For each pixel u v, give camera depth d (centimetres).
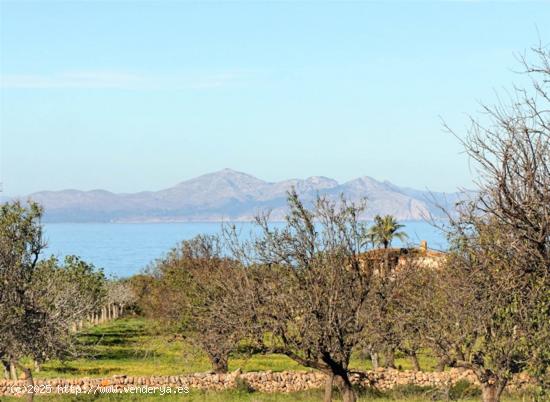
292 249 2433
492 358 1775
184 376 4316
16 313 2631
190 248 5309
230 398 4022
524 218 1202
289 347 2419
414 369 4409
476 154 1216
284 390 4278
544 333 1368
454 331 2073
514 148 1195
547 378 1395
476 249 1477
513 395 2944
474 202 1362
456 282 1847
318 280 2402
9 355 2672
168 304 5228
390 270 2728
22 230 2719
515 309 1411
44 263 3956
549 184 1186
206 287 2991
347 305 2458
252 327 2356
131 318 10819
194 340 4294
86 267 7525
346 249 2462
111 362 5862
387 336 2472
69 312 2942
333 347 2436
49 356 2842
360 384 4091
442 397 3462
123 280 11319
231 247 2480
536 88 1184
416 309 2342
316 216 2472
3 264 2666
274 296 2395
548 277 1255
